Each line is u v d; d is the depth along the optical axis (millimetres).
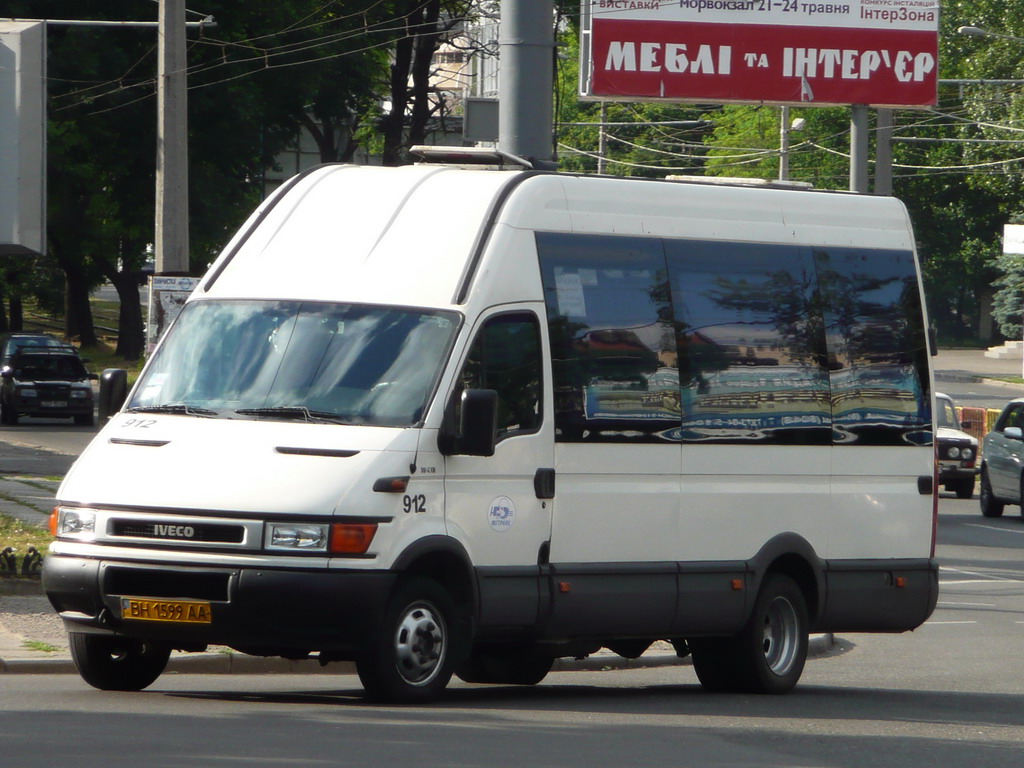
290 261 34531
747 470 37906
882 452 40906
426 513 31422
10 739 26609
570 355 34656
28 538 60156
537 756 26703
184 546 30609
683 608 36250
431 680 31891
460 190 34625
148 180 147625
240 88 141500
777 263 39281
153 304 58688
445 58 190500
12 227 62250
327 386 32281
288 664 40906
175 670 39625
